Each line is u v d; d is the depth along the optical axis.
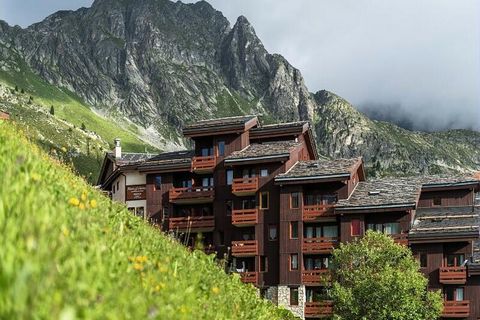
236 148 68.31
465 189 65.69
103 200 17.34
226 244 67.00
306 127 71.12
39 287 6.75
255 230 64.75
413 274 47.84
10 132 16.91
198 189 68.75
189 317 9.83
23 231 7.97
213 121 70.62
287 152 64.56
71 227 10.15
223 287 14.98
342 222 61.78
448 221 61.81
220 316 11.97
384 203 60.25
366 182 68.69
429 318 49.31
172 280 11.41
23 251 7.50
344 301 47.09
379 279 47.16
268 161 64.50
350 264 50.59
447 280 57.38
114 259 10.11
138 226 16.19
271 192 64.88
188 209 70.56
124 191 73.19
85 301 7.29
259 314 15.89
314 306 61.41
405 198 60.84
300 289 62.06
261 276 64.00
